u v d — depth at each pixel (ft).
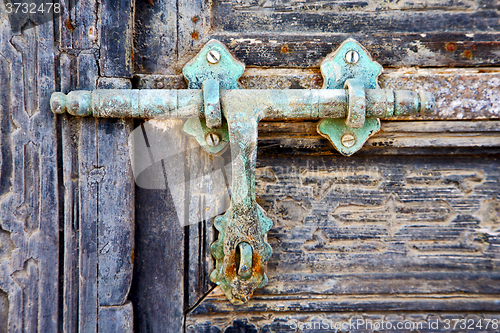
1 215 1.97
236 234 1.93
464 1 2.04
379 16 2.04
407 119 2.02
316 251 2.09
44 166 1.98
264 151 2.05
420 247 2.09
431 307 2.07
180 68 2.02
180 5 2.02
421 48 2.03
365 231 2.09
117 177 2.00
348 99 1.91
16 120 1.97
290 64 2.02
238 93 1.92
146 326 2.05
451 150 2.05
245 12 2.04
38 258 1.99
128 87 1.98
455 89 2.01
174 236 2.05
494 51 2.03
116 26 1.97
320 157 2.08
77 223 1.99
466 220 2.09
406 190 2.08
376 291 2.07
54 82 1.97
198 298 2.06
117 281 2.01
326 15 2.04
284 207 2.08
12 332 1.98
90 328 2.00
